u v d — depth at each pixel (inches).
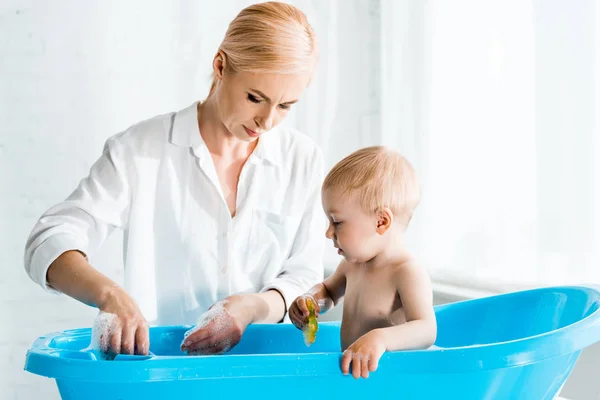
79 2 74.9
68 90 75.0
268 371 31.0
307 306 41.4
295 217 49.8
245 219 48.0
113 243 77.0
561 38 61.7
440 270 72.3
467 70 71.0
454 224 72.4
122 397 31.6
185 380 30.9
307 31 41.5
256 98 41.3
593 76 59.4
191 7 78.4
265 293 45.9
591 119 59.6
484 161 69.2
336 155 83.9
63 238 41.9
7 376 74.9
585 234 60.4
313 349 44.1
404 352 32.0
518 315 44.0
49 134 74.9
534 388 34.7
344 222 41.7
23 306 75.0
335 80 83.2
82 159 76.0
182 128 47.1
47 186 75.1
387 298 41.3
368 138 84.9
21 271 74.7
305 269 49.9
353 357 31.7
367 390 32.3
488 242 68.6
